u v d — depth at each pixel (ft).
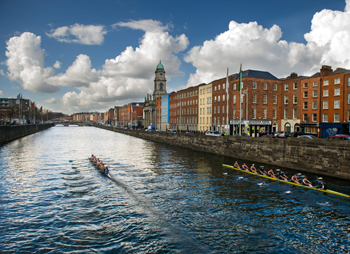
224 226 64.03
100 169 129.49
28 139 321.93
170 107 421.59
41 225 65.51
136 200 82.58
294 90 219.20
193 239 58.13
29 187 97.50
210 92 284.20
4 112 554.05
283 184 97.55
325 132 189.88
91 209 75.46
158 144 273.13
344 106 177.47
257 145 142.00
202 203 79.25
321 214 69.77
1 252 53.42
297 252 52.90
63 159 164.96
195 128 323.37
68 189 94.89
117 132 555.69
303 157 114.11
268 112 225.97
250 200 81.10
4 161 154.71
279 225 64.18
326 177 101.65
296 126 216.95
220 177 110.93
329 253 52.54
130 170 128.36
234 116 232.12
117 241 57.67
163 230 62.39
